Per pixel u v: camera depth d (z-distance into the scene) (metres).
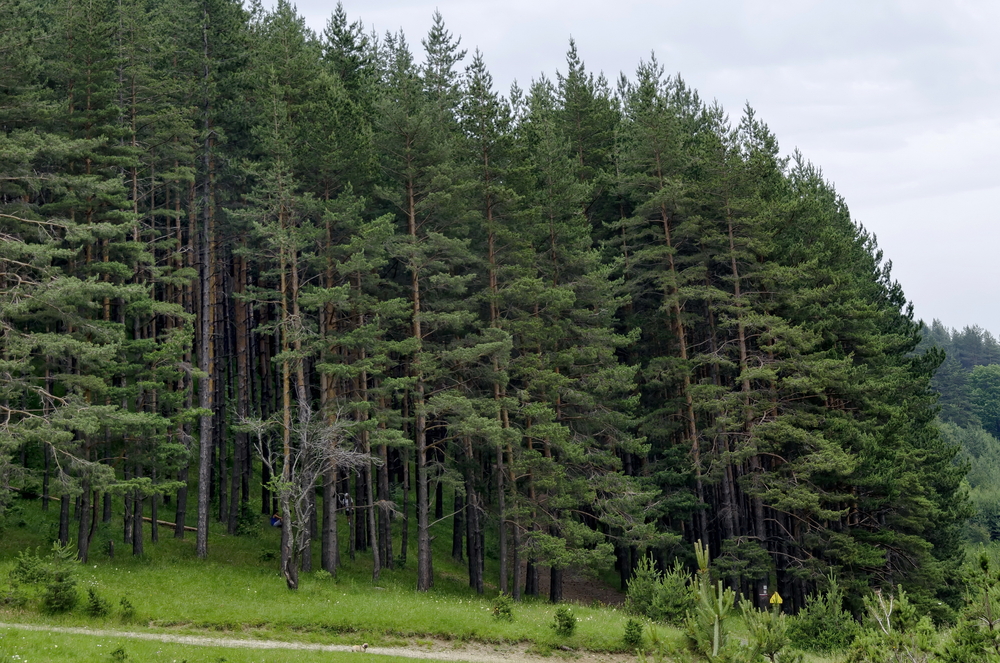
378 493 38.50
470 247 39.03
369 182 37.25
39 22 36.56
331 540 33.81
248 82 39.06
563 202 37.72
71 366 31.41
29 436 26.83
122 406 33.22
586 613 30.88
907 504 36.16
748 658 12.73
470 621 27.56
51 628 22.98
